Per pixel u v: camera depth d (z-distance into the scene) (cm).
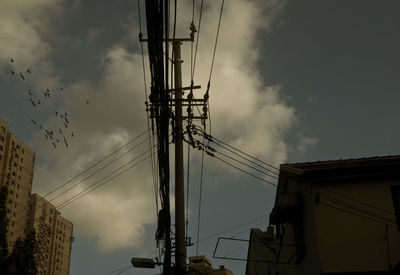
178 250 1252
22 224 8769
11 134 9000
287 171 1677
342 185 1548
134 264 1471
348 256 1436
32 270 1594
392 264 1410
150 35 971
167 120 1221
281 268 2039
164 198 1308
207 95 1344
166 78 1033
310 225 1552
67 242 10450
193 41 1209
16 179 8894
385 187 1529
